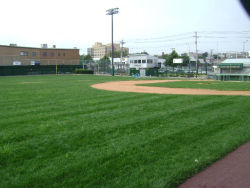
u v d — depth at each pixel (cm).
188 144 542
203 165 435
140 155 475
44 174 392
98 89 1775
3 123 715
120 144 536
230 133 621
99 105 1028
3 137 580
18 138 575
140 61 6631
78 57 6956
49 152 490
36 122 729
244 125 696
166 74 4722
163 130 643
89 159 453
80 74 5081
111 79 3244
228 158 476
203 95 1366
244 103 1065
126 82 2627
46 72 4944
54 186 355
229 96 1315
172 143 546
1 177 382
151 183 367
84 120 752
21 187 354
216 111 889
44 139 569
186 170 411
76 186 356
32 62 5991
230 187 366
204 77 4406
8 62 5388
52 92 1548
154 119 762
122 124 701
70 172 401
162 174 396
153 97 1284
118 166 424
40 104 1062
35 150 501
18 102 1123
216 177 398
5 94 1438
